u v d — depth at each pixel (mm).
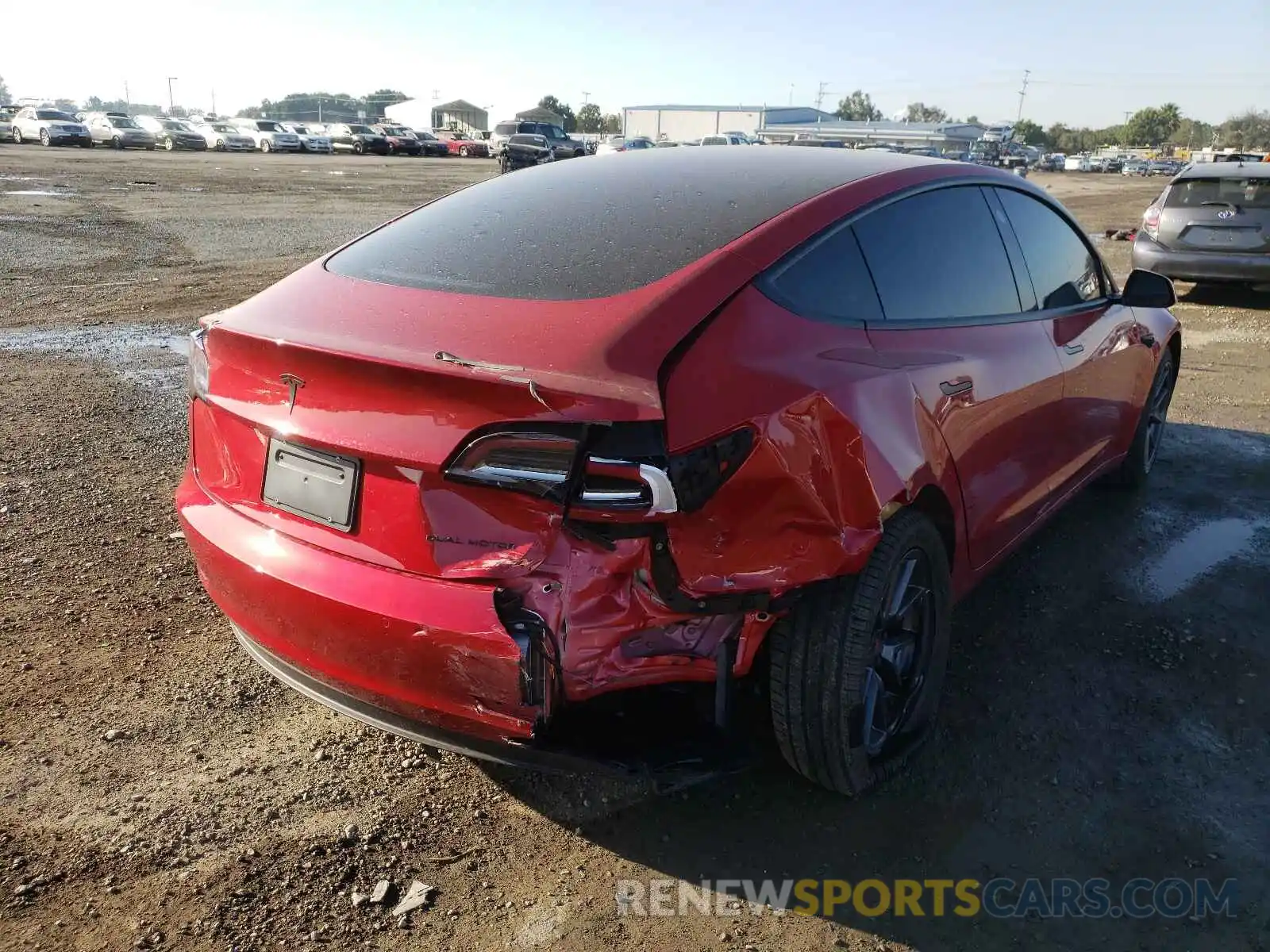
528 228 2785
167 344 7820
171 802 2646
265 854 2473
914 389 2609
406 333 2287
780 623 2439
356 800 2682
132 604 3688
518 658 2035
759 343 2322
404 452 2109
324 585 2232
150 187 22578
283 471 2391
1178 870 2477
